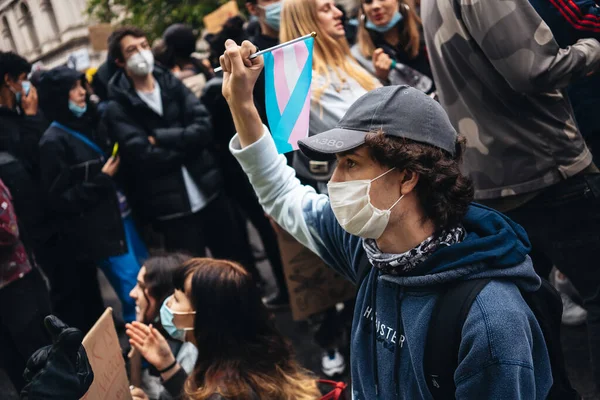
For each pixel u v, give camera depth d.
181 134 3.47
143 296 2.52
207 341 1.91
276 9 3.36
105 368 1.67
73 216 3.31
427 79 3.03
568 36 2.16
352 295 2.94
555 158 2.08
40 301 2.66
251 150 1.60
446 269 1.17
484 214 1.28
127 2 8.43
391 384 1.29
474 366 1.12
